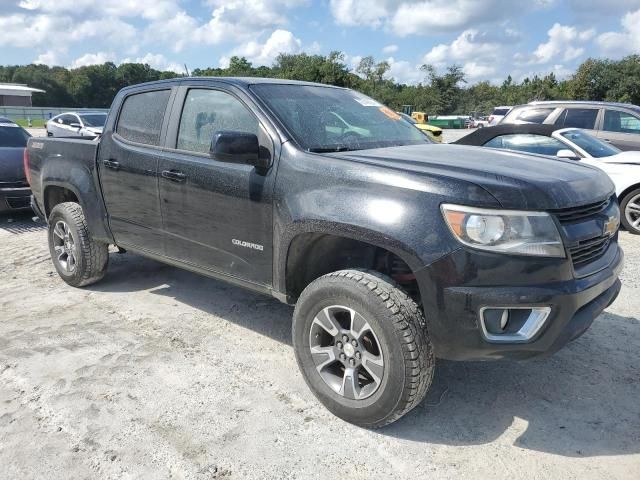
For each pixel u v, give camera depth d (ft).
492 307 8.64
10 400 10.85
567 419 10.35
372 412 9.60
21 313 15.31
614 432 9.93
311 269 11.26
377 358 9.50
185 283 17.89
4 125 31.07
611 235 10.41
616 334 14.03
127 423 10.11
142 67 363.56
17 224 27.25
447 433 9.89
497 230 8.59
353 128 12.57
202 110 13.00
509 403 10.89
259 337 13.83
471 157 10.80
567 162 11.34
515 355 9.00
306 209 10.18
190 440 9.63
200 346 13.30
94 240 16.37
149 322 14.73
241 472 8.84
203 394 11.12
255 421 10.19
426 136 14.29
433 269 8.77
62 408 10.57
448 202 8.82
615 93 198.80
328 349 10.32
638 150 31.78
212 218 12.28
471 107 277.44
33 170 17.99
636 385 11.57
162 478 8.70
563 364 12.47
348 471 8.87
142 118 14.48
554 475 8.77
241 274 12.03
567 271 8.91
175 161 12.98
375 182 9.57
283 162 10.91
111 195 15.08
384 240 9.16
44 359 12.54
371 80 265.13
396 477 8.74
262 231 11.30
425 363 9.18
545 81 239.30
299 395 11.12
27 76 342.85
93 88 350.43
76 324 14.56
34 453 9.27
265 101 11.89
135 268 19.43
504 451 9.38
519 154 11.68
